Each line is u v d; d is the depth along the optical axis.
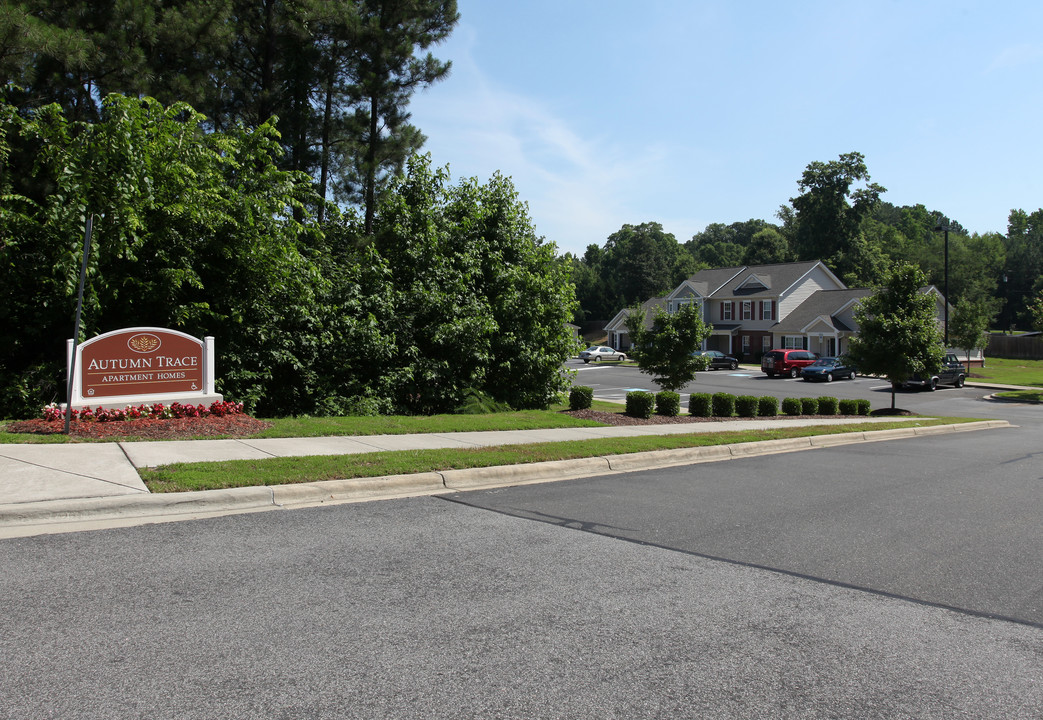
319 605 4.48
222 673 3.54
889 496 8.60
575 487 8.55
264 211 13.26
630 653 3.96
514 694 3.45
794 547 6.20
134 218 11.05
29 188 14.65
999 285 93.62
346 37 21.75
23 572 4.84
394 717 3.20
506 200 18.67
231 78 21.16
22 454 7.98
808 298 55.62
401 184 17.28
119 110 11.88
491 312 16.75
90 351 10.48
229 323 13.34
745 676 3.73
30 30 12.44
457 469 8.60
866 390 34.69
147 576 4.86
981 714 3.40
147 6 16.17
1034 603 4.93
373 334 14.35
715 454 11.85
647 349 22.22
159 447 8.84
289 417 13.33
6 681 3.39
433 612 4.44
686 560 5.73
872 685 3.67
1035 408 28.16
